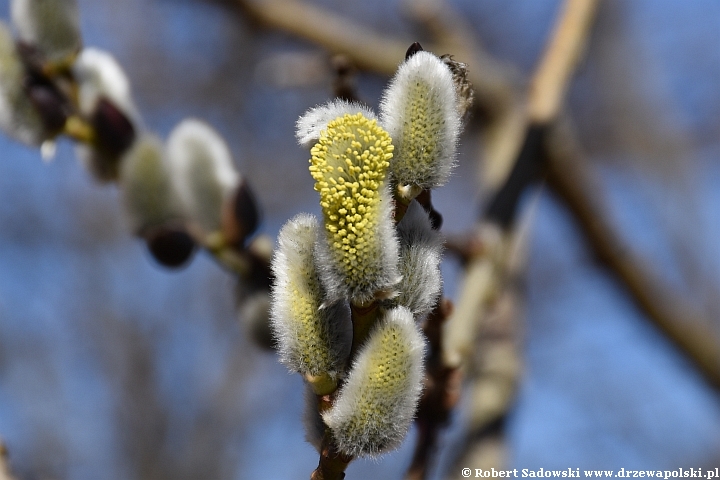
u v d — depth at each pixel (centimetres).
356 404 35
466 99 37
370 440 36
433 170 35
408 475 45
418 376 36
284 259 36
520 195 56
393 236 35
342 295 35
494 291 52
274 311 36
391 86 35
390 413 36
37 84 46
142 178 46
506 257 53
